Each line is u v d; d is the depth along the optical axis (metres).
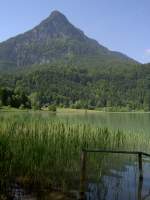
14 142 15.66
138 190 13.12
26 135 16.78
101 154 18.09
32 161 14.20
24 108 124.31
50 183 13.20
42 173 14.01
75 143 17.81
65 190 12.64
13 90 133.62
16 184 12.86
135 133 29.03
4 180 12.82
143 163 18.53
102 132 22.22
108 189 13.16
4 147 14.70
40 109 141.62
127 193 12.74
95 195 12.38
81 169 11.69
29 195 11.85
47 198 11.70
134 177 15.08
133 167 17.19
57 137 17.97
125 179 14.67
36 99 164.25
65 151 16.31
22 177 13.63
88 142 19.28
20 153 14.56
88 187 13.30
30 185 12.91
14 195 11.75
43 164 14.38
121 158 19.30
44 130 18.17
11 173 13.67
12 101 121.62
